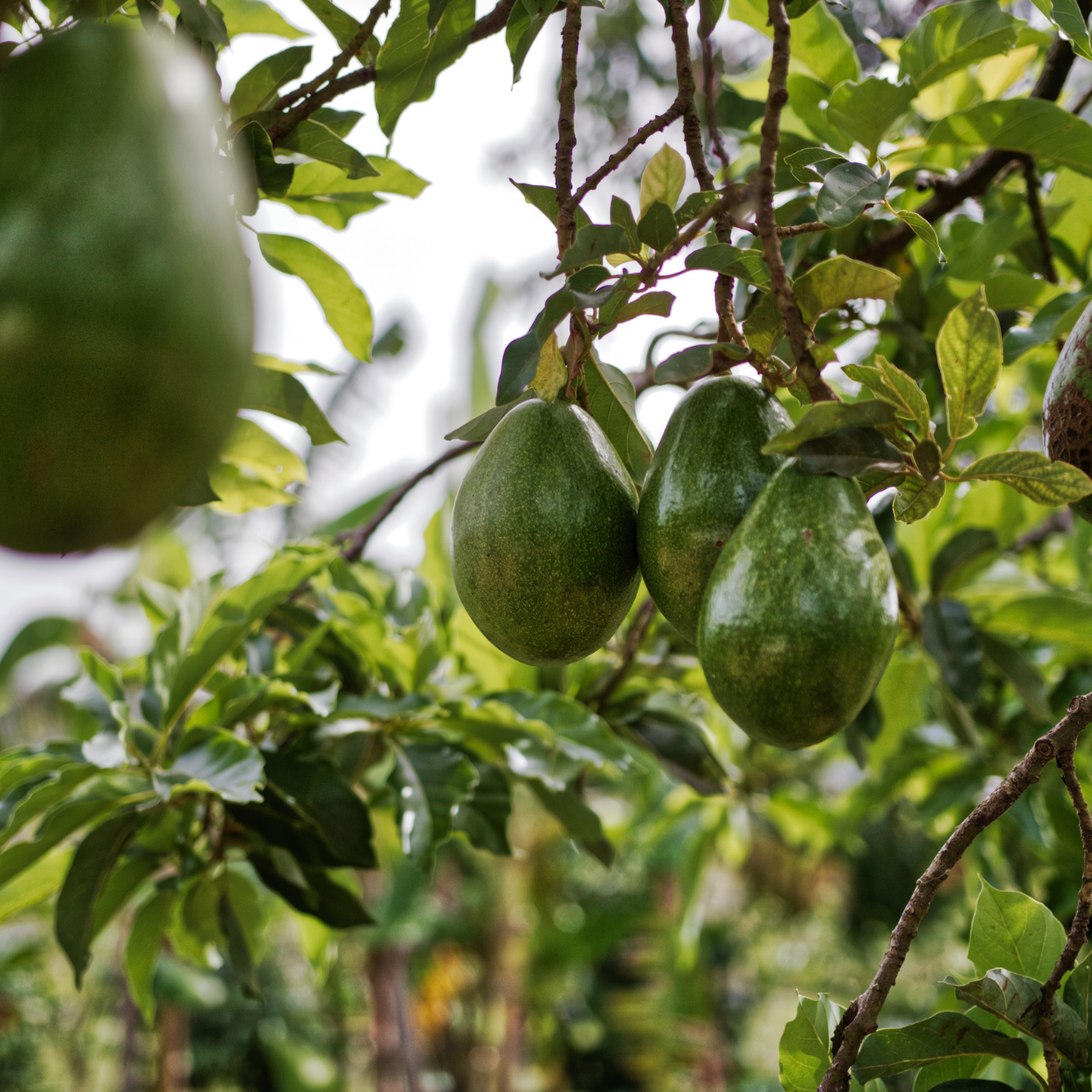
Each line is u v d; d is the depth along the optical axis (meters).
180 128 0.73
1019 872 1.99
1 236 0.71
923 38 1.27
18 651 3.55
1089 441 0.97
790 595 0.87
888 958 0.89
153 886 1.37
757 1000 6.34
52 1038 5.23
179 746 1.23
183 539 4.12
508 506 0.97
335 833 1.24
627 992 6.16
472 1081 6.07
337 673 1.46
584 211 1.02
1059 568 2.14
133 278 0.70
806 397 0.97
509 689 1.46
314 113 1.06
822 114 1.40
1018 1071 1.06
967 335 0.88
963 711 1.65
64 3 0.91
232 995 5.57
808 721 0.88
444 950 6.04
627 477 1.01
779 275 0.88
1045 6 1.11
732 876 6.38
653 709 1.62
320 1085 5.66
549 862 5.70
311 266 1.23
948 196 1.36
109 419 0.70
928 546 1.69
